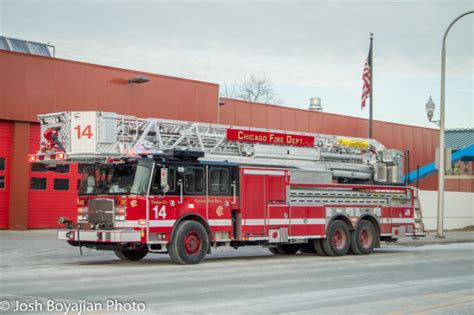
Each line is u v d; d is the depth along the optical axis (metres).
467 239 28.55
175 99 29.97
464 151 37.06
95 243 15.70
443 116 28.91
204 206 16.45
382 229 21.38
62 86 26.42
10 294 10.41
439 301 10.19
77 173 27.80
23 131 25.69
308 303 9.81
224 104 33.00
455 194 38.25
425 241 27.09
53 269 14.63
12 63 25.28
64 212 27.33
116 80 27.92
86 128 15.29
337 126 38.84
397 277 13.58
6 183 25.69
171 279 12.71
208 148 17.72
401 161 22.83
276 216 18.19
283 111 35.88
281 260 17.92
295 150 19.69
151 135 16.86
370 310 9.24
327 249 19.59
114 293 10.61
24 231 25.55
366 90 30.91
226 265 16.02
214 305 9.48
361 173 21.56
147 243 15.19
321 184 19.53
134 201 15.13
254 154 18.42
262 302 9.84
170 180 15.76
